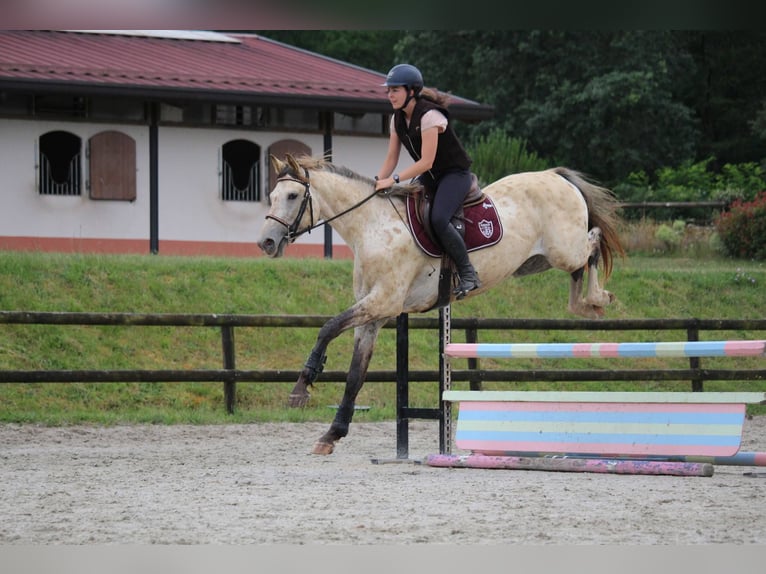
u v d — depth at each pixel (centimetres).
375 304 881
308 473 872
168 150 2298
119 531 612
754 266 2336
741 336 1838
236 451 1039
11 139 2167
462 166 911
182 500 720
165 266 1709
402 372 960
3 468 896
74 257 1700
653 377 1382
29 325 1462
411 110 900
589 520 641
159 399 1388
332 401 1466
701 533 602
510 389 1616
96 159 2234
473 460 896
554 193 962
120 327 1519
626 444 855
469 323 1346
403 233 890
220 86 2303
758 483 802
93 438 1130
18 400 1320
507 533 603
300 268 1814
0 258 1623
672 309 1889
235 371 1301
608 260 1005
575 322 1380
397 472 884
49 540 589
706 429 830
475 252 909
